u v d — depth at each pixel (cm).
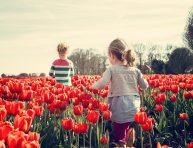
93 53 2902
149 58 2553
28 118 173
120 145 286
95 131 289
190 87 464
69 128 238
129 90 314
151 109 429
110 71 315
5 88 310
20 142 124
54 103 291
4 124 147
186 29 2402
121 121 308
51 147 261
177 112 396
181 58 1852
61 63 522
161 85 497
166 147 131
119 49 319
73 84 518
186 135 349
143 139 313
